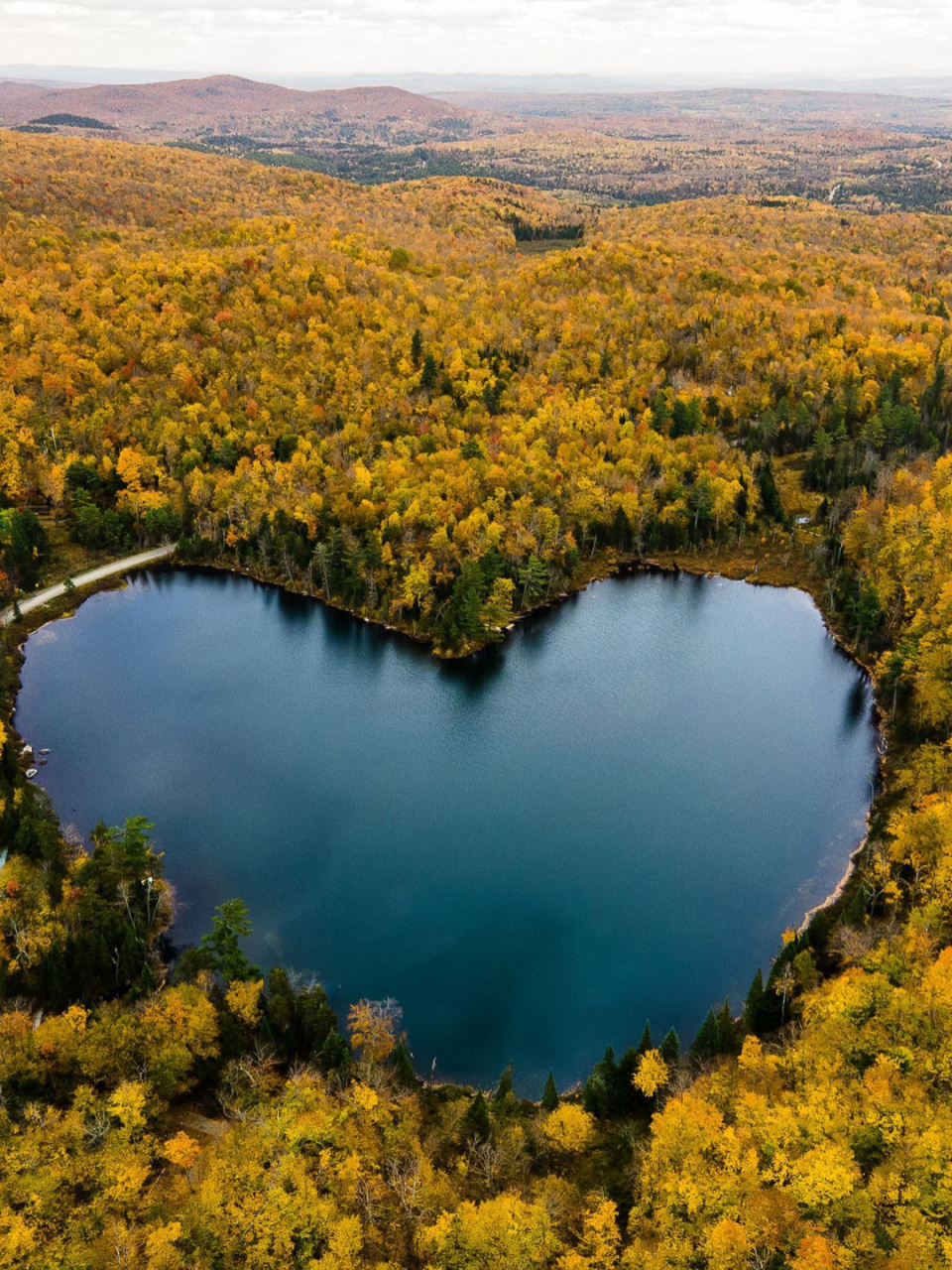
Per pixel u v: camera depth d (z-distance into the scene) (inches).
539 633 6786.4
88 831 4660.4
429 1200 2448.3
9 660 6013.8
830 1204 2170.3
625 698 5994.1
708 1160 2409.0
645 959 3956.7
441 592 6815.9
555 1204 2458.2
